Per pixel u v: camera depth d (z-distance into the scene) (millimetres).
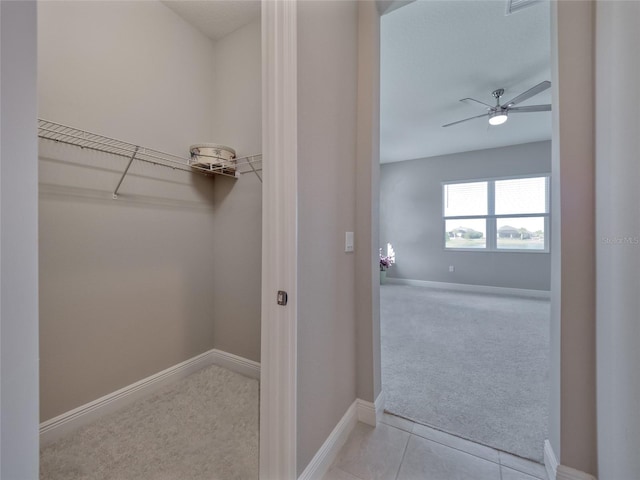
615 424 844
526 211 4688
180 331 1862
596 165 955
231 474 1131
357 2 1449
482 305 3916
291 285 918
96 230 1456
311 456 1059
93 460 1193
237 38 1926
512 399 1642
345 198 1328
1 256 310
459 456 1227
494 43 2240
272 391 940
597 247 952
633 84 757
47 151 1283
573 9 1010
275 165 927
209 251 2041
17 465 323
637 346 729
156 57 1702
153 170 1701
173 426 1409
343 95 1303
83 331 1409
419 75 2684
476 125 3873
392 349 2379
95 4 1437
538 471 1152
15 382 320
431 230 5449
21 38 321
